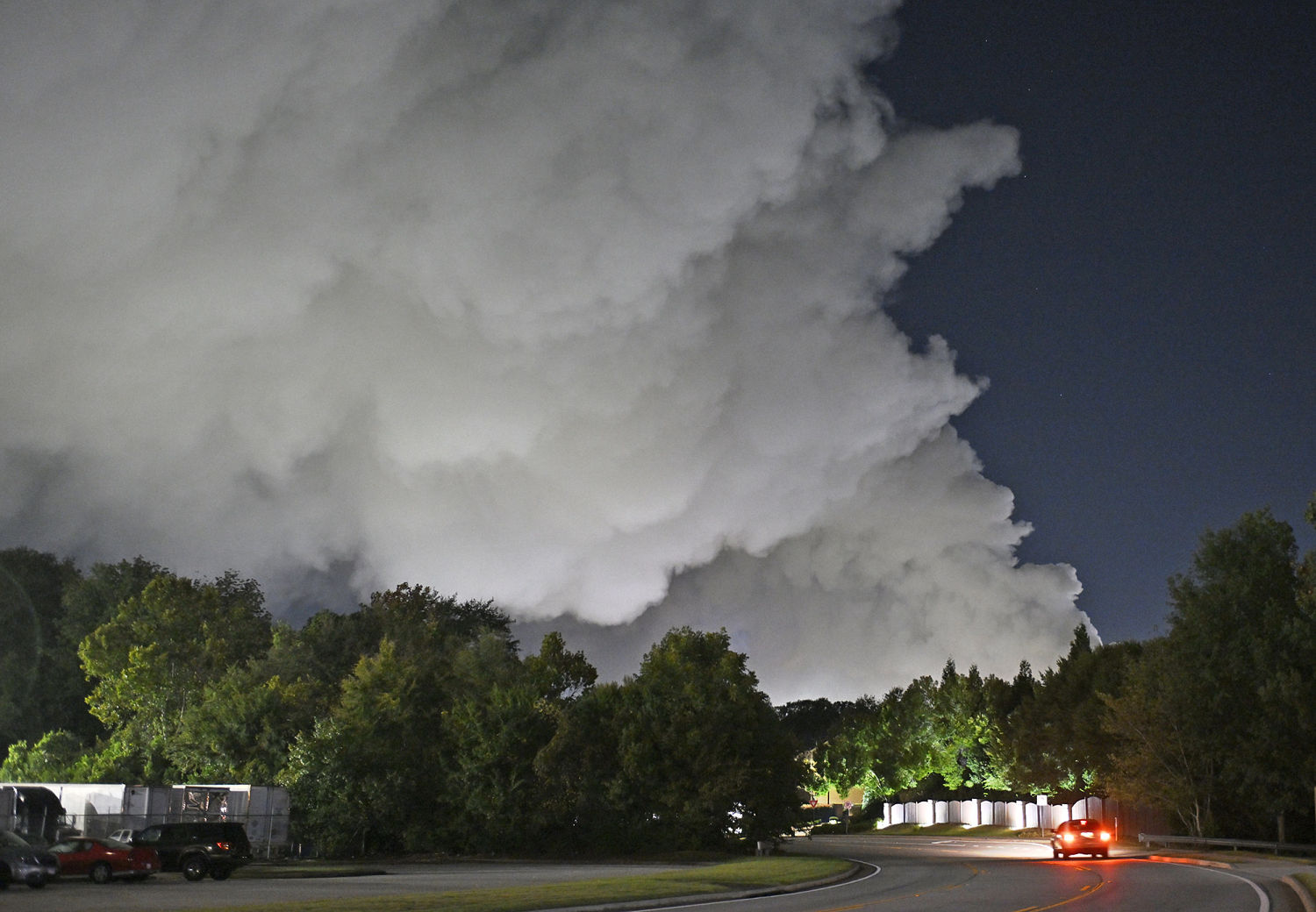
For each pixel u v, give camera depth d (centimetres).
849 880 3578
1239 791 5175
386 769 5556
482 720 5719
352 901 2508
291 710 6075
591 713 6003
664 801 5638
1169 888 3039
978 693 10175
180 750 6134
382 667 5831
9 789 4628
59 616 9238
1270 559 5288
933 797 10694
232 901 2802
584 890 2892
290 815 5375
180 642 6856
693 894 2791
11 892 3250
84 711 8788
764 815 5819
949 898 2780
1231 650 5209
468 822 5556
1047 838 7525
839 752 11119
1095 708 6838
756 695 6125
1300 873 3272
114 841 3856
